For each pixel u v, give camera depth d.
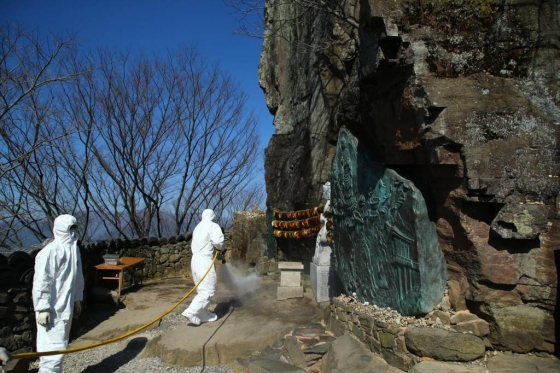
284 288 8.12
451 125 3.96
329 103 9.68
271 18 13.48
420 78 4.02
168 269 12.20
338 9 8.87
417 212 4.28
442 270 4.33
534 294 3.92
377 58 4.28
